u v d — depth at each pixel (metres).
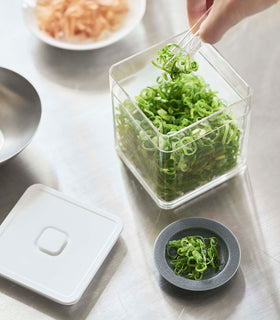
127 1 1.30
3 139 1.11
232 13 0.94
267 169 1.08
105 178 1.08
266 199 1.04
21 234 0.98
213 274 0.93
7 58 1.26
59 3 1.26
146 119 0.91
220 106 0.98
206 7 1.06
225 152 0.99
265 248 0.98
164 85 0.97
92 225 0.99
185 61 0.95
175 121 0.96
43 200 1.02
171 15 1.33
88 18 1.25
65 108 1.18
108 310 0.93
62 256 0.96
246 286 0.94
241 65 1.22
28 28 1.26
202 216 1.02
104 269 0.97
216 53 0.97
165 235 0.96
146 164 0.99
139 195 1.05
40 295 0.94
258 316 0.92
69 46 1.22
